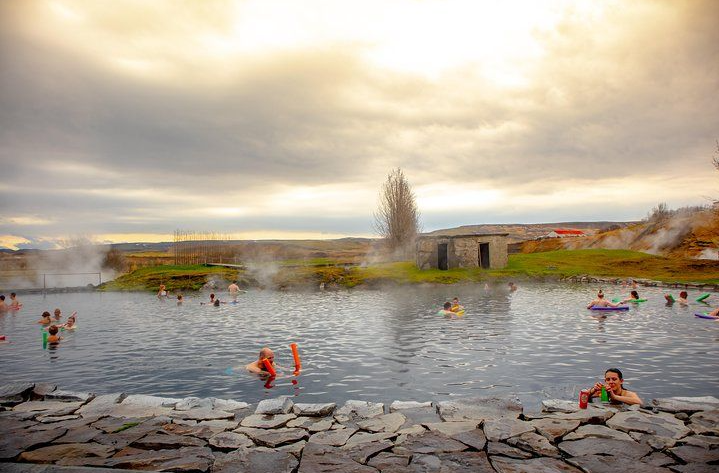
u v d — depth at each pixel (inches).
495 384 436.1
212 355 593.6
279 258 3107.8
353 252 4505.4
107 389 447.2
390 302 1181.1
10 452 270.1
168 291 1617.9
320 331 765.3
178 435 296.2
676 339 642.8
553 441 278.5
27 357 591.2
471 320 846.5
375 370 500.1
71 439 290.0
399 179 2503.7
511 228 6323.8
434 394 411.2
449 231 6254.9
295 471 244.2
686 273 1732.3
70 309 1144.2
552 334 694.5
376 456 260.4
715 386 417.7
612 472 236.8
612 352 565.0
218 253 2839.6
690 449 263.0
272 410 341.1
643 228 2871.6
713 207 2049.7
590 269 1834.4
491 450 266.4
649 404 348.8
